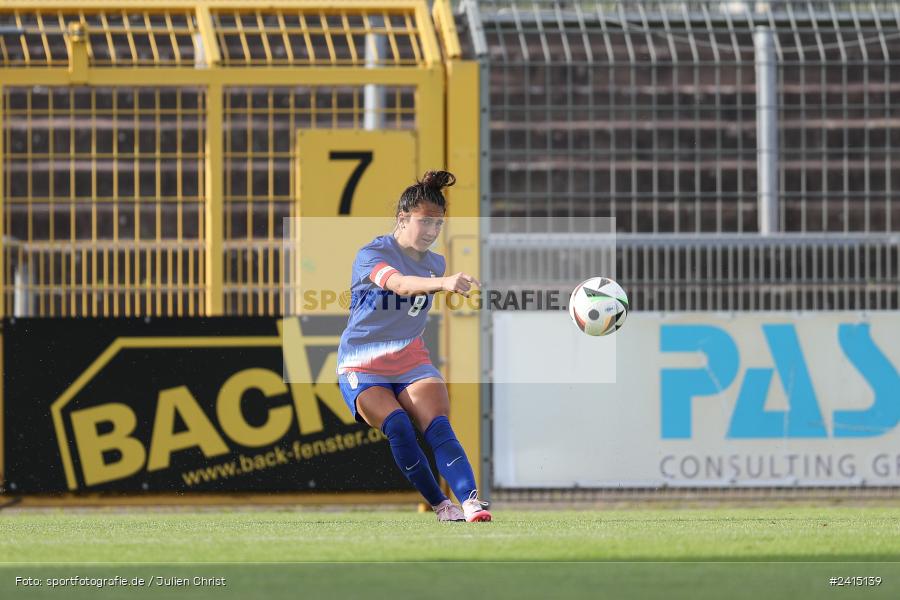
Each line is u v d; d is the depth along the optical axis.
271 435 26.86
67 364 26.75
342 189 27.16
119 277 27.31
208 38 27.28
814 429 27.41
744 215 27.52
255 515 26.33
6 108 27.14
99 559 14.24
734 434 27.30
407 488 27.00
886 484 27.42
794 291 27.36
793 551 14.79
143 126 27.19
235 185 27.17
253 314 27.03
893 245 27.33
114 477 26.77
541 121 27.55
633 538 16.30
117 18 29.19
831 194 27.64
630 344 27.25
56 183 27.16
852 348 27.38
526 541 15.85
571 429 27.20
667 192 27.45
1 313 26.86
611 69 27.61
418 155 27.23
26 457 26.69
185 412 26.80
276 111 27.22
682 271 27.31
